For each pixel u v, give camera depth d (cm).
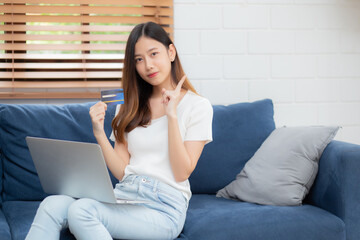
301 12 248
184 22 240
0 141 198
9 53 235
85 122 203
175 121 154
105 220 136
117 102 165
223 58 244
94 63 238
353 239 167
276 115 248
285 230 159
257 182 186
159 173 158
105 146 164
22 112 199
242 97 246
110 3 235
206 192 208
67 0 233
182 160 153
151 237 145
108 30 237
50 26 234
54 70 240
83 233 129
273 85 248
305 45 249
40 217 132
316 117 251
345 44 253
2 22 235
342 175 167
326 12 250
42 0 232
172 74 177
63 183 149
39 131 198
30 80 238
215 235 155
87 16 235
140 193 153
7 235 146
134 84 172
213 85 243
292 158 184
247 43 245
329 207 173
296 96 249
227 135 211
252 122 214
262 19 246
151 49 165
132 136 168
